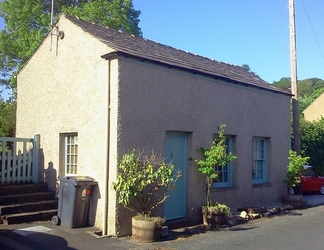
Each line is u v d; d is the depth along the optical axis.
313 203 15.72
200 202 11.14
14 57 22.42
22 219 9.80
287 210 13.70
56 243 8.24
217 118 12.00
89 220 9.73
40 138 11.72
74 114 10.51
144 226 8.63
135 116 9.55
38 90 11.91
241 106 13.05
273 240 8.92
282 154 15.04
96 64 9.92
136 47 10.86
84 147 10.11
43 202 10.45
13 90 22.77
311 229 10.20
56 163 11.04
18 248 7.76
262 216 12.24
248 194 13.09
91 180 9.62
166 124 10.31
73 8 21.62
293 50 15.91
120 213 9.09
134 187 8.86
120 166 8.95
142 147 9.65
